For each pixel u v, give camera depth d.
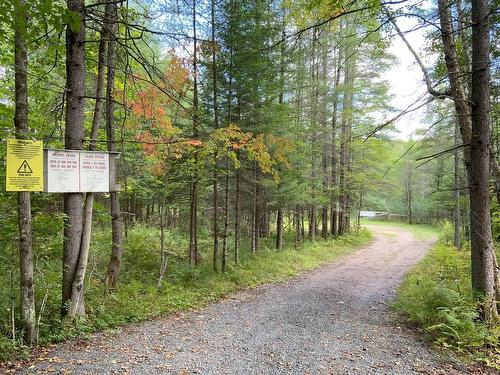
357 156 23.97
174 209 17.67
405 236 31.20
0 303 5.33
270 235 21.12
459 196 20.06
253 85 11.27
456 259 13.37
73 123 6.02
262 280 11.64
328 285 11.23
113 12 6.84
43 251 6.36
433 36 8.55
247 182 13.90
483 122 6.61
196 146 10.43
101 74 6.88
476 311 6.34
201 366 4.73
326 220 22.67
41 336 5.34
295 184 14.67
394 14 6.95
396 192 37.97
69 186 5.75
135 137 10.91
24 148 5.10
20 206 5.10
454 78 7.30
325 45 13.70
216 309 8.07
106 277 8.55
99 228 13.66
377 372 4.66
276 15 10.49
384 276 13.06
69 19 4.45
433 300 6.90
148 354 5.06
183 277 10.31
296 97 17.17
